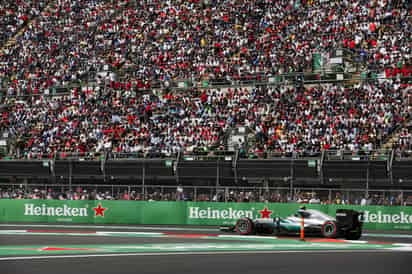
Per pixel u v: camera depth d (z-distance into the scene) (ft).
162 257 123.75
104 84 333.42
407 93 275.18
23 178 297.94
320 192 237.25
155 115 308.60
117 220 249.34
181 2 375.04
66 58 365.20
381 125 265.75
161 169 267.18
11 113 336.08
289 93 294.66
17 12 408.46
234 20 351.67
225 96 306.55
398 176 233.35
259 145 275.59
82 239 173.06
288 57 317.22
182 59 339.77
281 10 346.74
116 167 274.36
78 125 315.99
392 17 315.58
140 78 334.85
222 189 247.29
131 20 376.68
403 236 192.03
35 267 107.14
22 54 376.68
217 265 111.04
